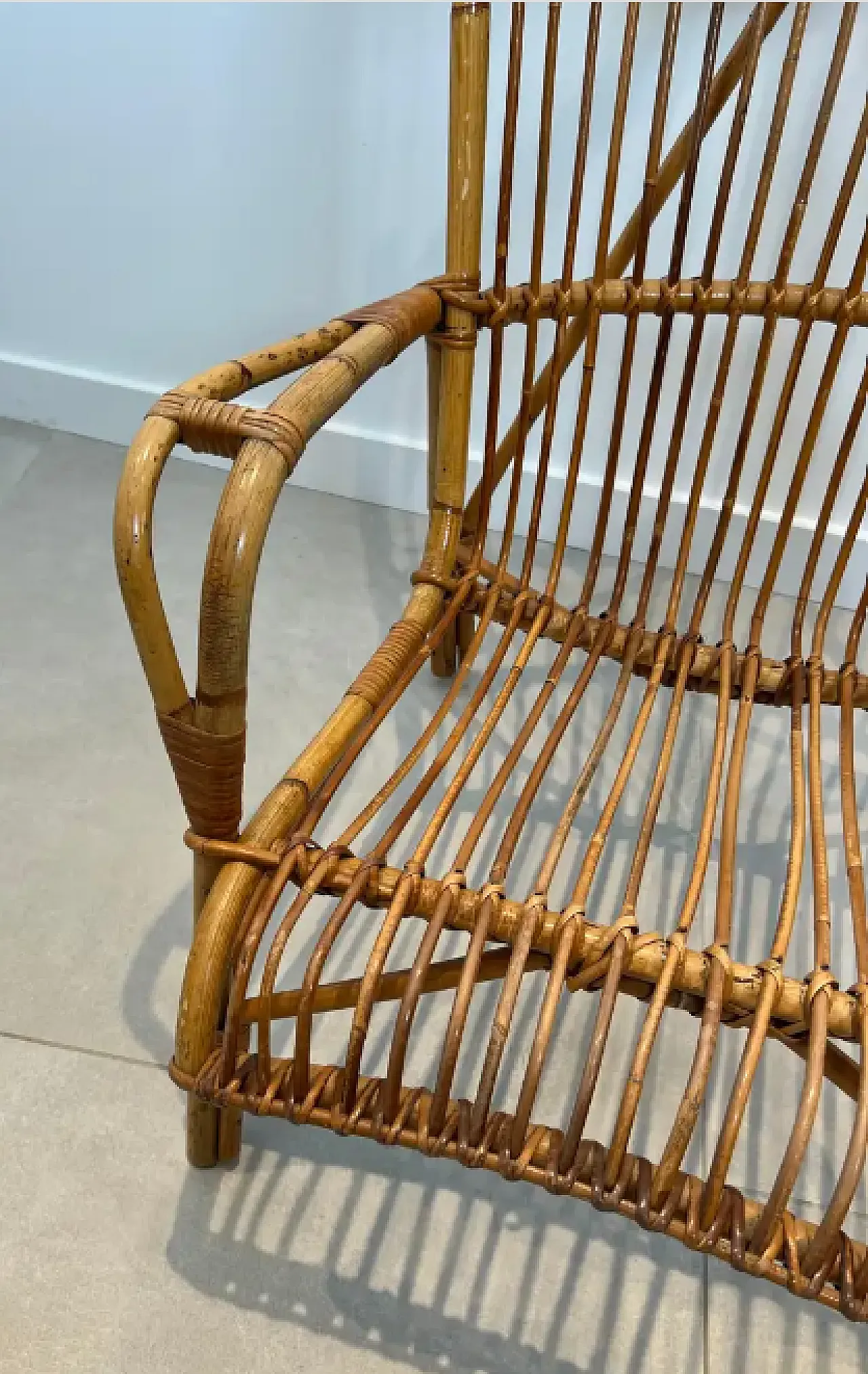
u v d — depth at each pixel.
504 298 0.85
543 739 1.21
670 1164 0.57
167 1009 0.97
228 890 0.63
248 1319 0.80
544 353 1.30
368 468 1.48
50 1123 0.89
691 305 0.84
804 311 0.83
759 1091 0.94
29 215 1.38
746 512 1.37
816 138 0.79
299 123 1.21
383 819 1.12
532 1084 0.58
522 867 1.08
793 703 0.85
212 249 1.34
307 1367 0.78
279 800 0.68
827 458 1.29
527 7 1.08
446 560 0.91
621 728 1.23
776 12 0.78
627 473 1.39
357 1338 0.80
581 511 1.43
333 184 1.25
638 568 1.44
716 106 0.90
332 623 1.34
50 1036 0.94
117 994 0.98
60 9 1.20
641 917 1.05
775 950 0.64
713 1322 0.82
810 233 1.14
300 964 1.00
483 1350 0.80
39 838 1.08
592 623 0.89
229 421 0.55
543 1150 0.60
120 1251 0.83
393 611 1.36
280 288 1.36
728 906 0.66
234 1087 0.62
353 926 1.03
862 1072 0.58
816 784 0.77
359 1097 0.62
